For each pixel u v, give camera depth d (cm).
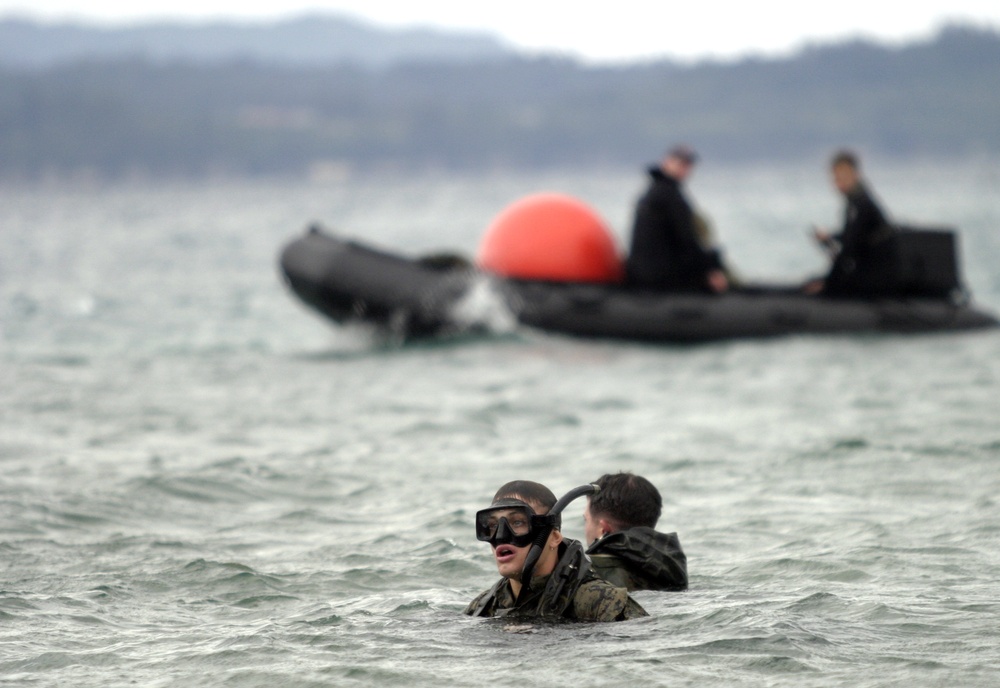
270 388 4362
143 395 4194
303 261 5322
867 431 3331
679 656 1530
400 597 1888
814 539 2217
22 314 7481
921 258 5288
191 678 1497
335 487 2789
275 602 1888
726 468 2889
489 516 1716
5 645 1639
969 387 4047
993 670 1470
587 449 3200
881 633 1630
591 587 1714
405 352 5181
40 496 2620
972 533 2212
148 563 2114
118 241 17388
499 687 1442
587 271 5400
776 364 4641
